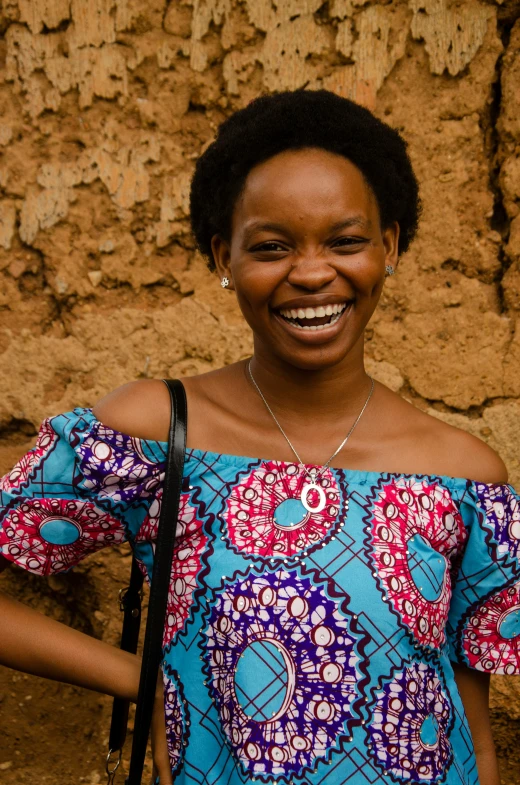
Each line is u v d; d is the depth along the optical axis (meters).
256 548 1.44
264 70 2.83
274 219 1.46
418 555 1.50
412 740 1.43
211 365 2.89
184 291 2.90
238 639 1.41
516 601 1.64
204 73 2.87
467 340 2.77
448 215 2.77
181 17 2.87
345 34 2.78
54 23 2.91
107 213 2.93
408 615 1.45
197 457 1.51
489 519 1.59
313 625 1.41
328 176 1.47
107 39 2.89
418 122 2.77
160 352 2.91
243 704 1.40
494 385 2.75
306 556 1.44
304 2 2.79
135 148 2.90
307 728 1.39
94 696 3.00
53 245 2.95
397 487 1.54
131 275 2.92
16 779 2.87
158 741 1.53
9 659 1.56
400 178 1.65
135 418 1.53
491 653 1.67
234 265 1.54
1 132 2.95
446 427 1.68
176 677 1.47
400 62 2.77
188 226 2.89
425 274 2.79
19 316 2.97
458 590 1.66
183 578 1.47
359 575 1.44
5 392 2.98
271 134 1.50
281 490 1.49
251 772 1.38
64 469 1.52
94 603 2.91
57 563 1.57
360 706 1.40
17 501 1.53
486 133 2.77
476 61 2.73
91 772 2.88
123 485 1.51
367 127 1.57
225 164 1.58
